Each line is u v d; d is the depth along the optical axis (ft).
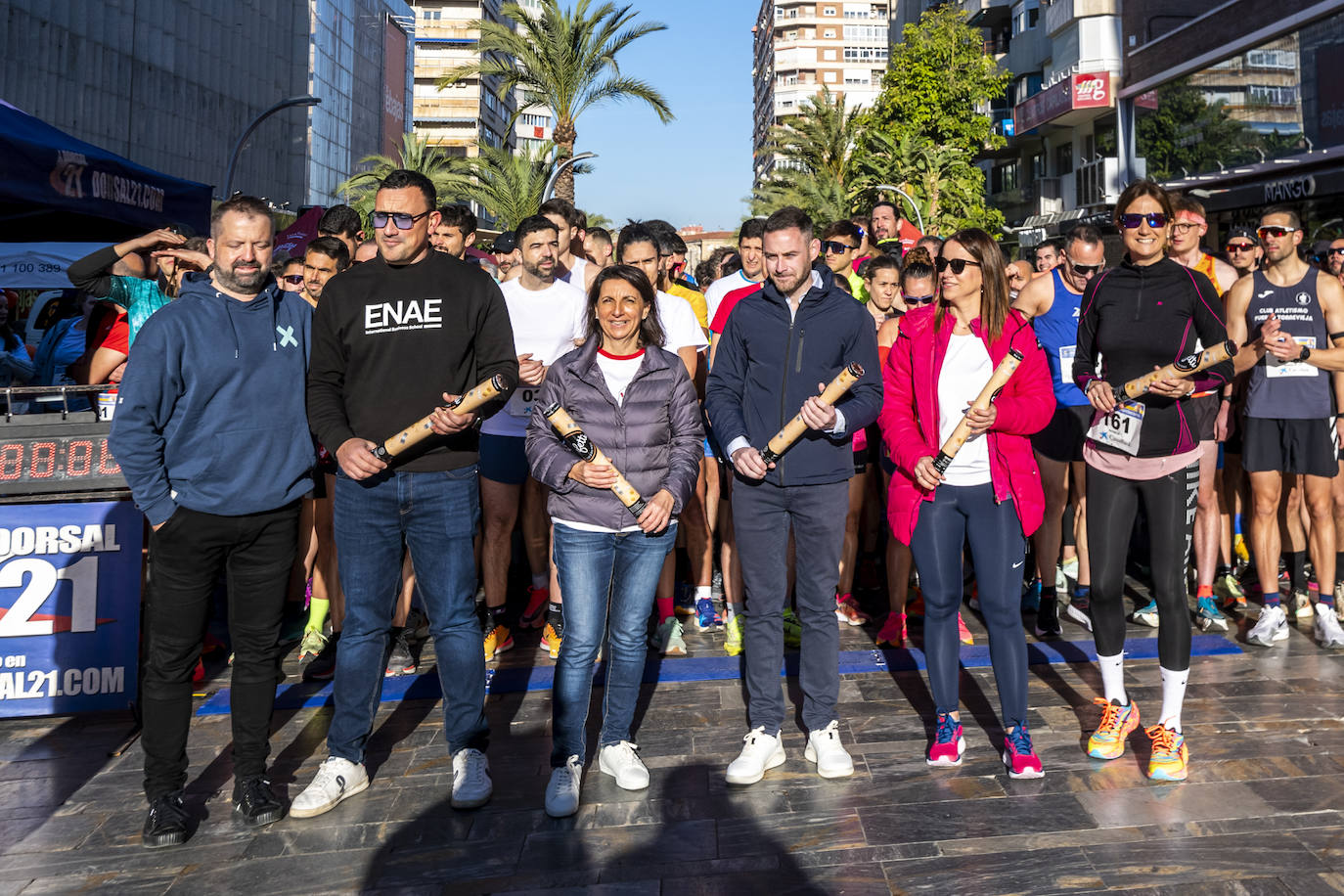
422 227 11.90
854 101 380.99
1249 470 16.78
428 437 11.77
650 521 11.54
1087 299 12.91
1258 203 60.44
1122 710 12.53
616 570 12.19
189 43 154.92
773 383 12.56
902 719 13.99
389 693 15.60
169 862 10.61
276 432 11.67
